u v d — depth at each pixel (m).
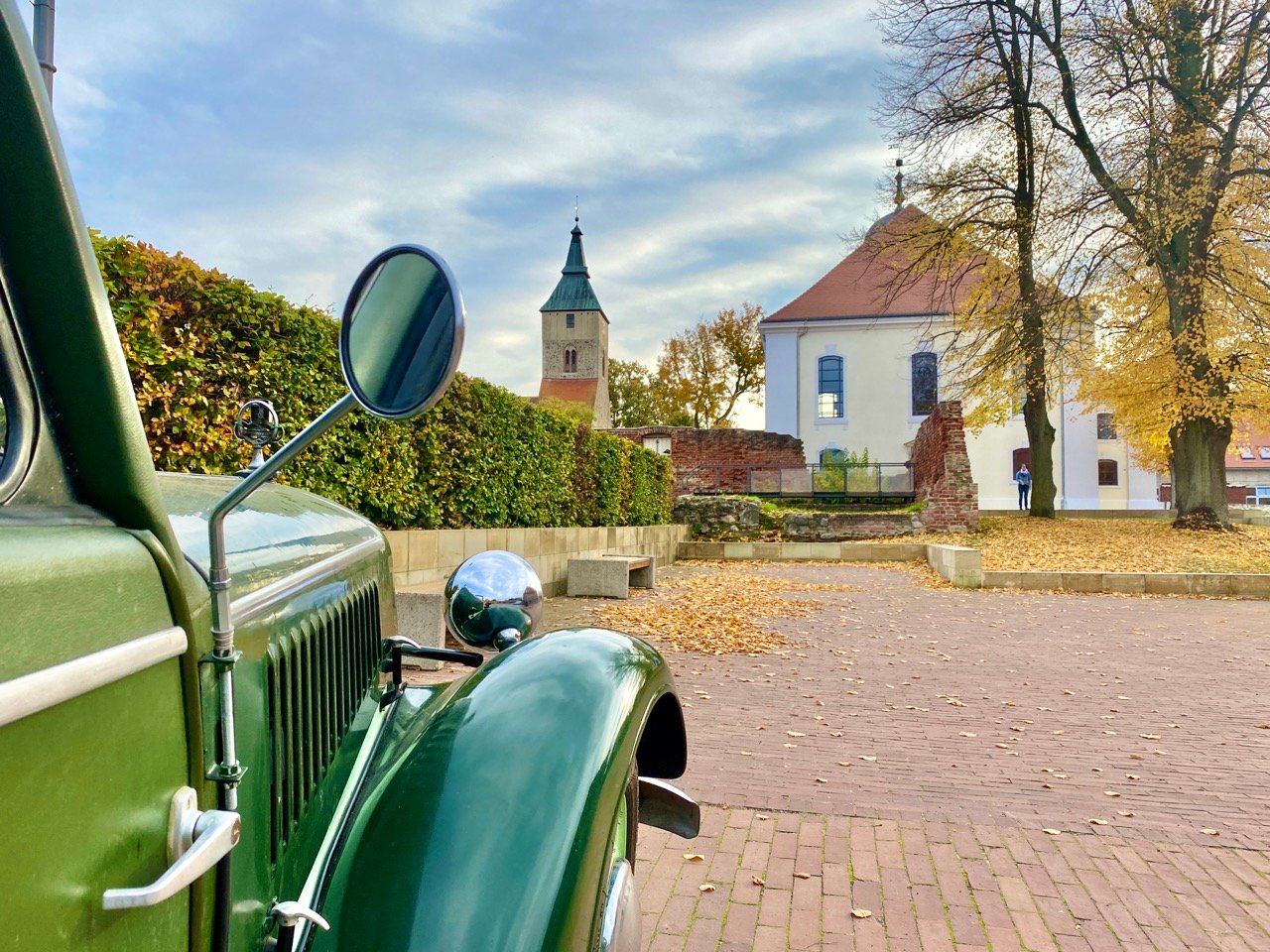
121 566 0.85
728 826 3.71
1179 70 17.00
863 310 33.94
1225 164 16.59
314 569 1.55
